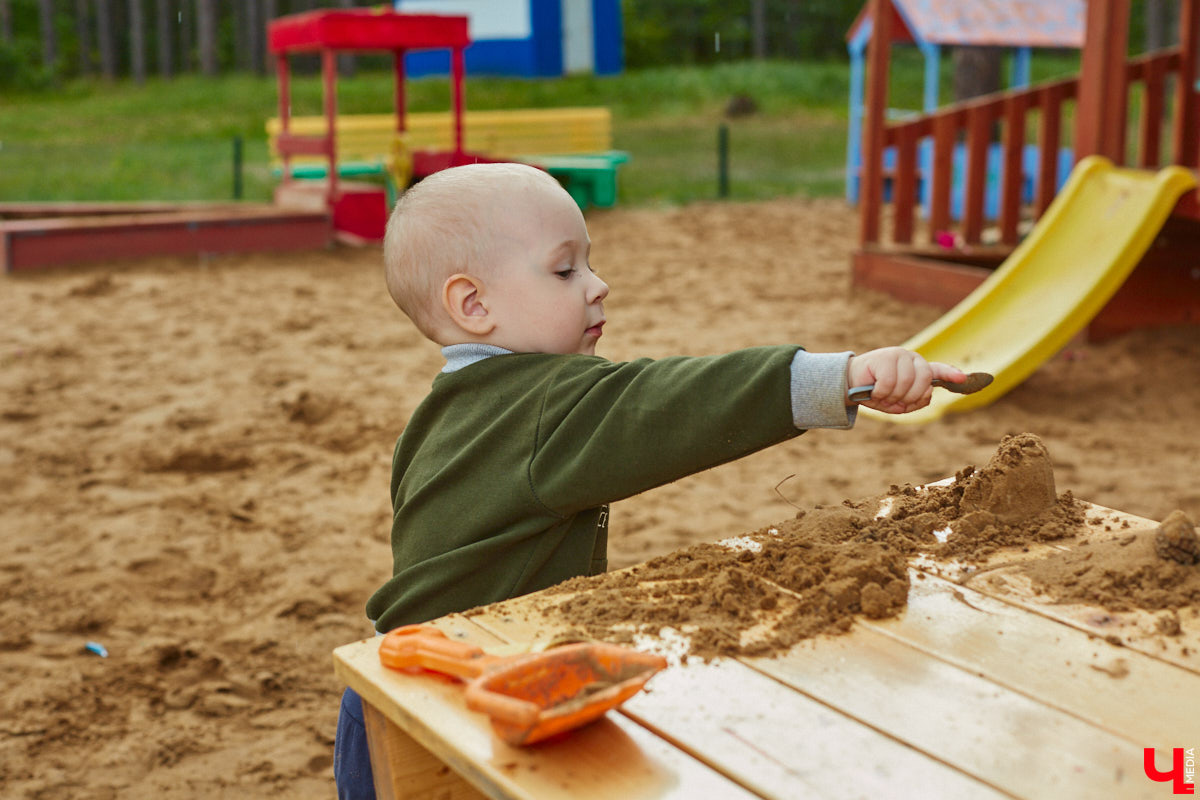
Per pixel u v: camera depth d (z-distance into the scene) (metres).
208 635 3.55
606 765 1.06
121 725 3.03
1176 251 6.85
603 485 1.45
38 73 29.39
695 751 1.08
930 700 1.16
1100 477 4.68
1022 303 6.16
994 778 1.03
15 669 3.32
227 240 10.84
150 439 5.52
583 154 14.98
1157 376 6.15
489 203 1.60
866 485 4.71
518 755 1.08
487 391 1.60
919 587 1.43
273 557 4.16
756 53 32.69
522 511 1.52
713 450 1.38
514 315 1.61
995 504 1.65
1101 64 6.86
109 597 3.81
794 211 13.32
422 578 1.60
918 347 6.12
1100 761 1.05
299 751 2.93
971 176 8.62
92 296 8.96
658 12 35.34
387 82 24.88
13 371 6.76
